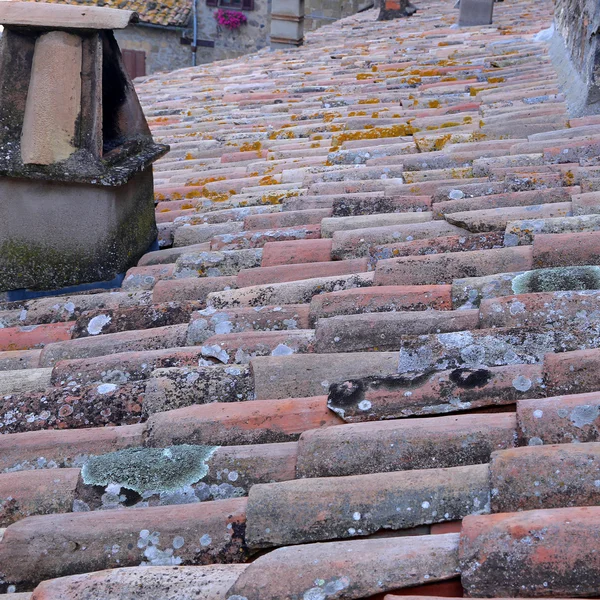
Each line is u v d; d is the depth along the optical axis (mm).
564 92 4836
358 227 3301
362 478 1660
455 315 2293
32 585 1644
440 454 1747
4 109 3033
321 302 2539
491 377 1920
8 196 3096
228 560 1626
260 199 3988
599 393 1762
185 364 2373
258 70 8031
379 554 1464
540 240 2637
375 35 9250
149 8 18453
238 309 2600
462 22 8570
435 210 3307
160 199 4332
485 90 5297
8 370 2555
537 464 1573
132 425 2062
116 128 3479
